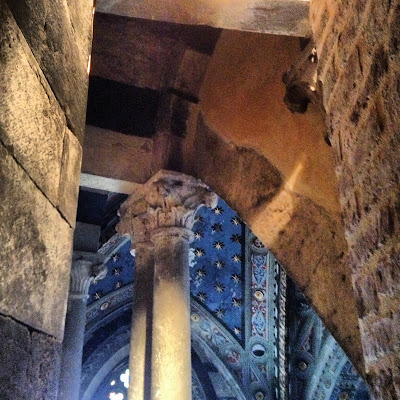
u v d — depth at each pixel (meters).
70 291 5.45
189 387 3.88
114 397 8.15
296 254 3.09
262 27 2.57
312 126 2.91
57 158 1.43
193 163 4.46
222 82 4.13
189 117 4.52
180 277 4.17
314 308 2.91
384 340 1.46
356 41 1.64
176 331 3.98
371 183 1.52
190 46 4.41
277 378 8.27
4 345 1.08
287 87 2.74
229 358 8.44
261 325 8.27
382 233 1.44
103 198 6.00
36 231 1.27
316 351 8.08
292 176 3.14
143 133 4.58
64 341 5.18
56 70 1.44
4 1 1.12
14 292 1.13
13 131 1.14
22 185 1.19
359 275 1.66
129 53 4.57
